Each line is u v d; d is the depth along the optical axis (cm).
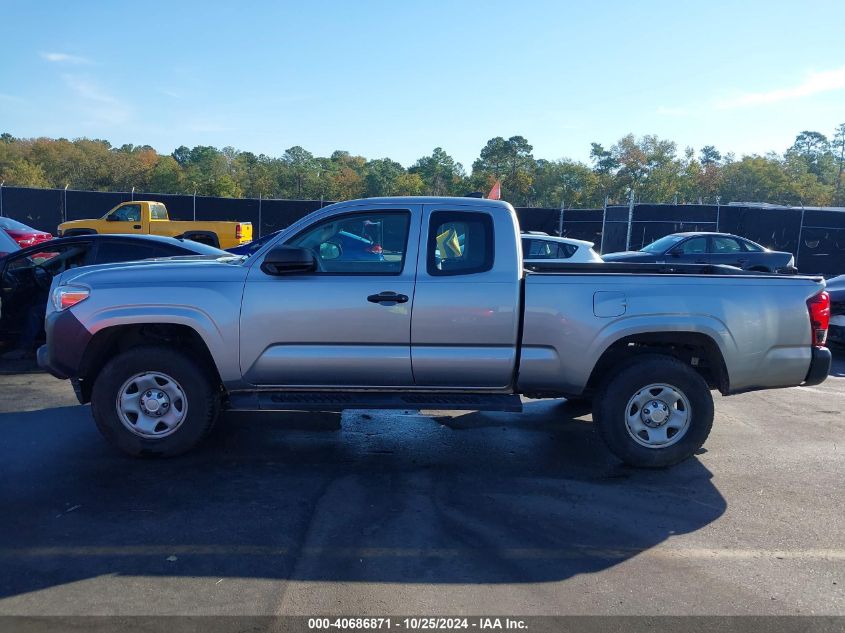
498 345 522
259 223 3098
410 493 487
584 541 417
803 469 548
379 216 532
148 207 2264
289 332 519
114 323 520
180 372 528
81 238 876
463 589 358
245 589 354
